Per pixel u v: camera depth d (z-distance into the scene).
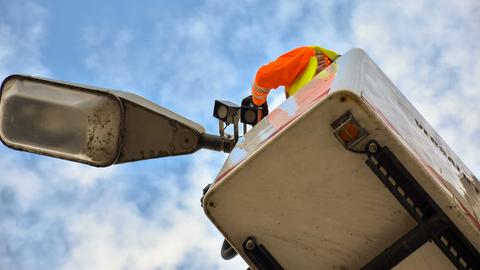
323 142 2.44
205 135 3.77
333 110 2.40
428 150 2.97
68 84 3.43
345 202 2.50
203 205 2.55
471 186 3.36
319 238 2.56
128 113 3.50
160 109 3.62
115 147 3.47
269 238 2.58
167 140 3.61
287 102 3.06
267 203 2.52
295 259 2.60
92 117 3.43
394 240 2.52
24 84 3.41
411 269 2.51
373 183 2.47
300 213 2.53
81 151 3.45
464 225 2.40
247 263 2.61
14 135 3.42
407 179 2.42
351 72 2.81
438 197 2.41
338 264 2.58
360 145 2.43
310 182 2.48
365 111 2.38
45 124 3.41
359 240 2.54
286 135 2.44
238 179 2.49
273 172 2.48
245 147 2.80
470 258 2.40
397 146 2.40
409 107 3.60
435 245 2.46
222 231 2.58
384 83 3.36
